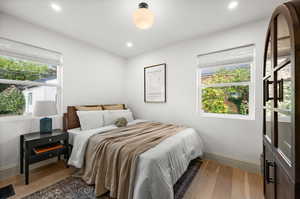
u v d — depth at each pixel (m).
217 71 2.62
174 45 3.01
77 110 2.70
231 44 2.33
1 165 1.93
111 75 3.55
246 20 2.12
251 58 2.18
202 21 2.14
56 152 2.11
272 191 1.06
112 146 1.64
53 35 2.45
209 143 2.58
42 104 2.06
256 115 2.13
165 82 3.16
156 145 1.64
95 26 2.29
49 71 2.51
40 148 2.05
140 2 1.71
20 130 2.12
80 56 2.87
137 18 1.52
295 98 0.62
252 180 1.91
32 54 2.24
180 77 2.94
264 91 1.35
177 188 1.74
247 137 2.21
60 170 2.14
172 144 1.71
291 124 0.66
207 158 2.59
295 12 0.65
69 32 2.49
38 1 1.70
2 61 2.02
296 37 0.62
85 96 2.98
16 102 2.16
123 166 1.41
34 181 1.86
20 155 2.06
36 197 1.56
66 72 2.65
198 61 2.72
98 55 3.23
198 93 2.79
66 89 2.65
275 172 0.97
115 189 1.44
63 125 2.59
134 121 3.21
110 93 3.54
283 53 0.83
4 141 1.97
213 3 1.73
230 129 2.36
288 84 0.76
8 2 1.71
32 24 2.21
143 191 1.20
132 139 1.83
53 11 1.90
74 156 2.06
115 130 2.32
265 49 1.26
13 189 1.69
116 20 2.12
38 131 2.30
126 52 3.53
